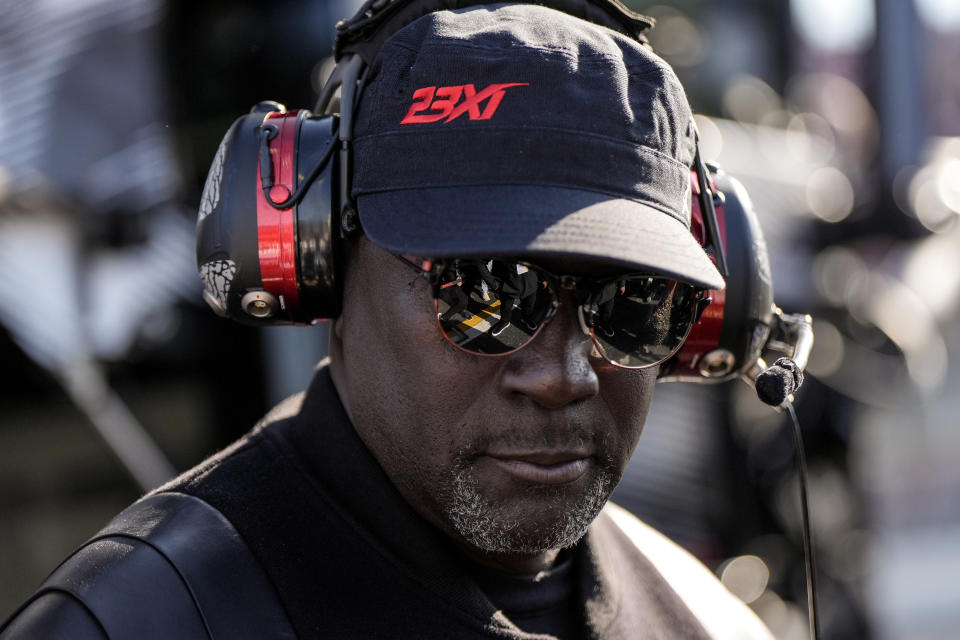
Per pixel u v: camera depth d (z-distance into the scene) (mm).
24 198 2664
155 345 2904
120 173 2787
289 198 1065
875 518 4750
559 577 1204
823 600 4320
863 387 4402
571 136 967
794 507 4246
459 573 1087
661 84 1049
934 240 4613
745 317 1251
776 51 5668
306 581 1038
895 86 4438
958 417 10461
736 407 4250
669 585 1361
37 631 950
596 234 925
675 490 4094
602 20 1177
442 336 1022
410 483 1072
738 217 1256
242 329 3039
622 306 1040
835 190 4555
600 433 1063
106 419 2861
